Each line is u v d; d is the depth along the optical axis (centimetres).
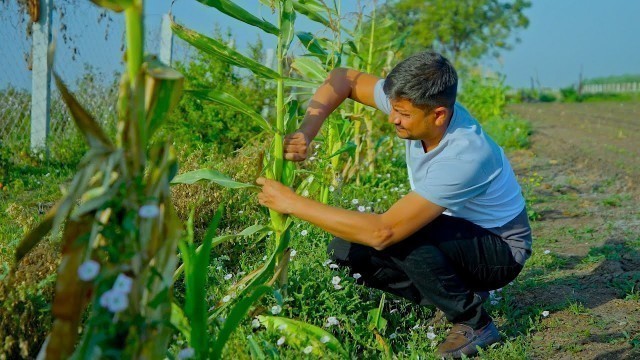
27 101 732
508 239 300
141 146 157
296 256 369
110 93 783
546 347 309
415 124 259
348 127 520
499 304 352
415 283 292
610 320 340
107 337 154
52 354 153
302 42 355
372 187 589
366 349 295
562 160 949
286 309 302
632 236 509
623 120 1822
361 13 483
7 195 547
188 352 185
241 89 735
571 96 4131
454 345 292
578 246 486
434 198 262
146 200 156
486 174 272
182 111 712
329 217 261
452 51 3359
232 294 286
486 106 1738
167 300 167
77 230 153
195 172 272
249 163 491
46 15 686
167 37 789
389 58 593
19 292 258
